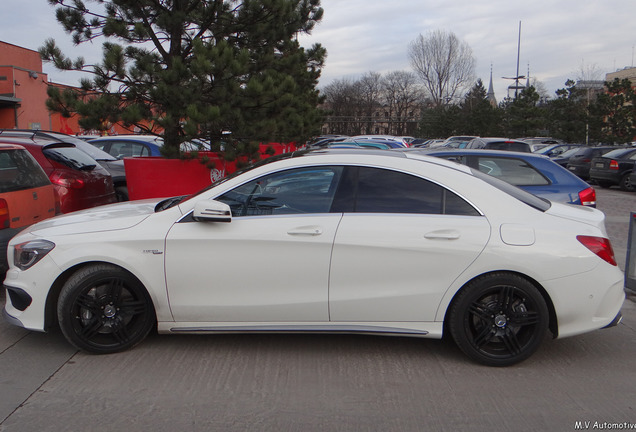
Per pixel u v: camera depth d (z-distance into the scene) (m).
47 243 4.13
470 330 4.09
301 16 10.85
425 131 64.25
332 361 4.19
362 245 4.00
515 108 41.84
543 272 3.96
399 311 4.07
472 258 3.97
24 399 3.52
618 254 8.46
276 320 4.13
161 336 4.64
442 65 74.25
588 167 21.94
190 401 3.52
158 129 8.97
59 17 8.78
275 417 3.33
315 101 17.84
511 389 3.77
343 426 3.25
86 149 10.45
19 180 5.89
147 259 4.08
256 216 4.13
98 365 4.05
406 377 3.93
